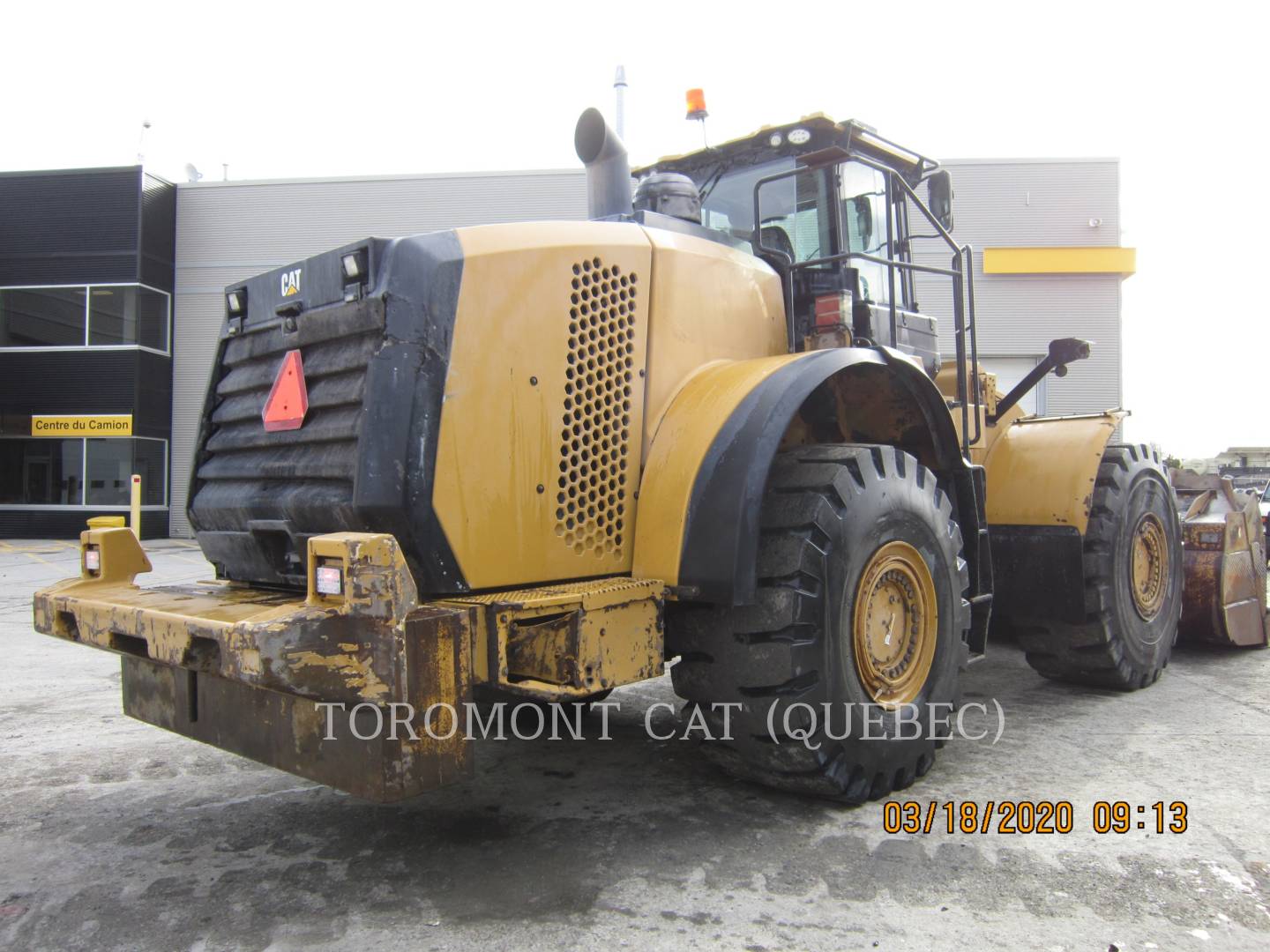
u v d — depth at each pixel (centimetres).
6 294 1864
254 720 271
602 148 361
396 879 272
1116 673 480
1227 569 592
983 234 1830
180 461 1950
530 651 272
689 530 289
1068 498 464
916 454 382
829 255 403
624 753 399
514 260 282
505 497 277
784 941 232
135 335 1848
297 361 293
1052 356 473
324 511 276
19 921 249
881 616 326
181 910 254
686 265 331
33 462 1858
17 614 838
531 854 288
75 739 428
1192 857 282
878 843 293
